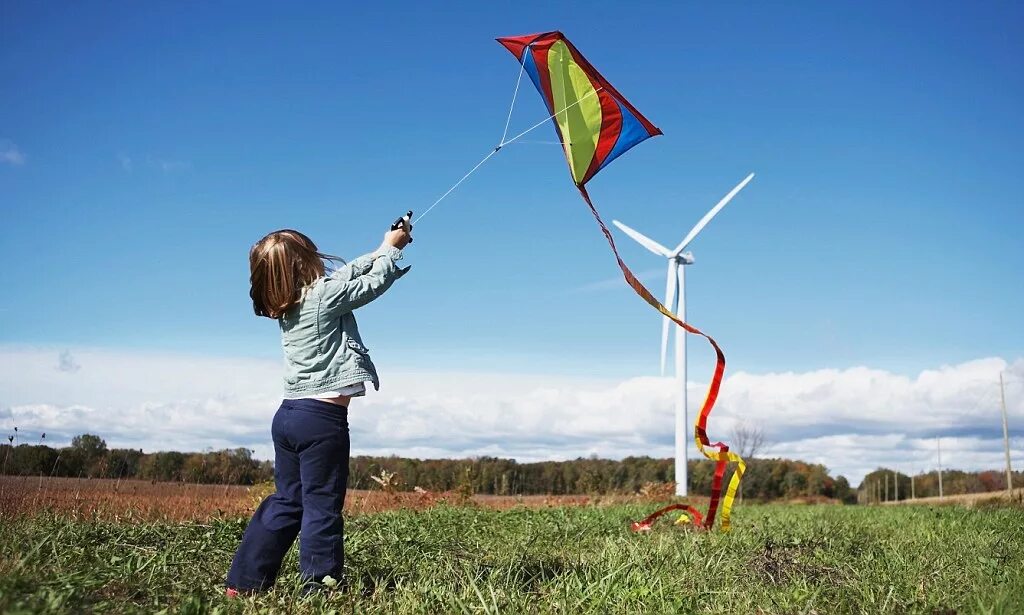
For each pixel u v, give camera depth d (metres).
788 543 7.58
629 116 6.39
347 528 8.14
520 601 4.54
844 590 5.14
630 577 5.11
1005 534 8.77
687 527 9.08
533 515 11.00
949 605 4.83
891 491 64.56
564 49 6.10
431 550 6.79
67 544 5.88
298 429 4.69
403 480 15.60
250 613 4.23
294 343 4.77
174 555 5.79
